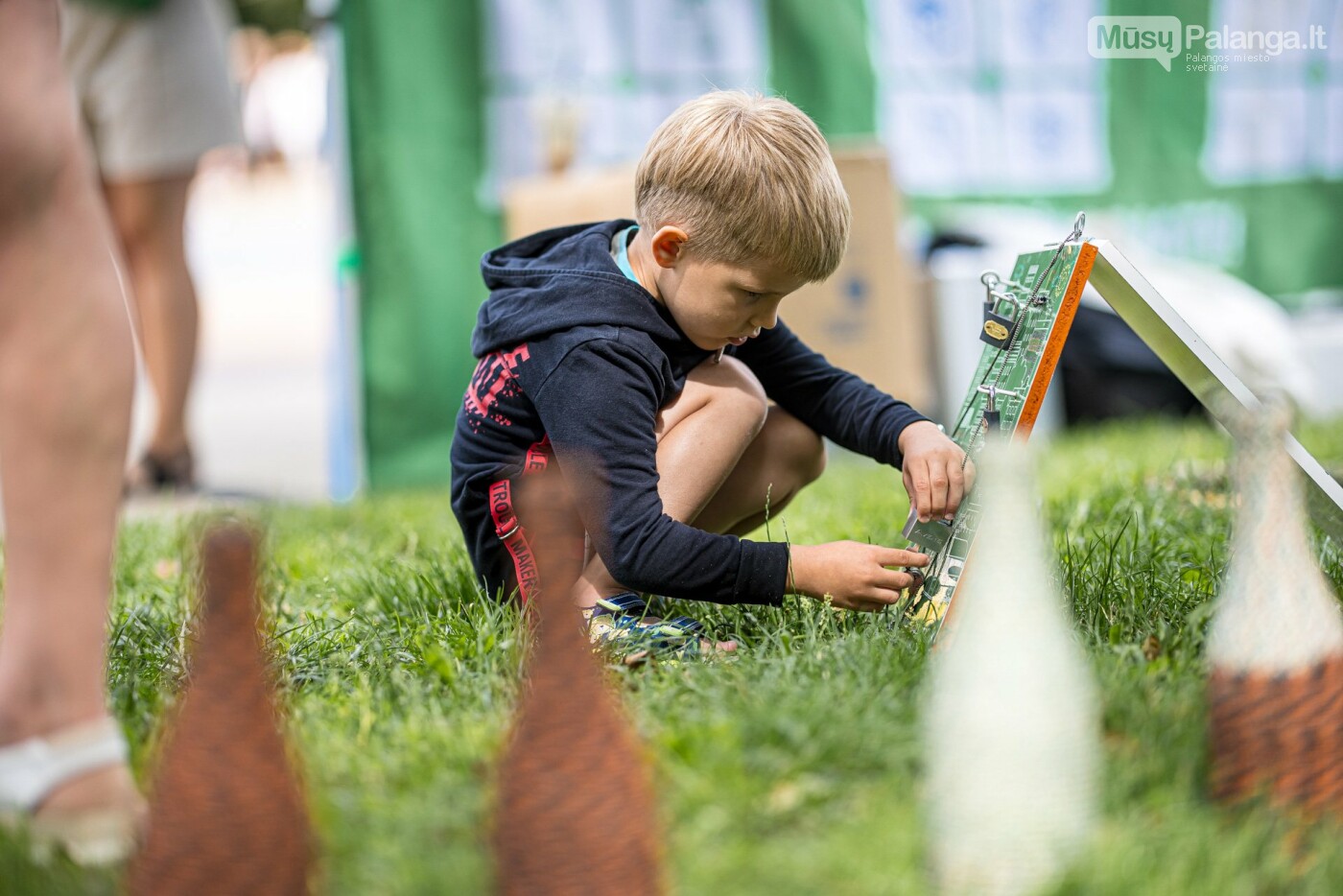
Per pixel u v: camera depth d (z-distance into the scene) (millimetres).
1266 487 1435
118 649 2119
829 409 2363
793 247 2004
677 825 1367
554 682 1265
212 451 7883
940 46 5848
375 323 5328
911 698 1670
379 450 5355
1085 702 1291
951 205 5949
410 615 2346
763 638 2082
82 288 1513
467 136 5328
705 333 2131
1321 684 1383
